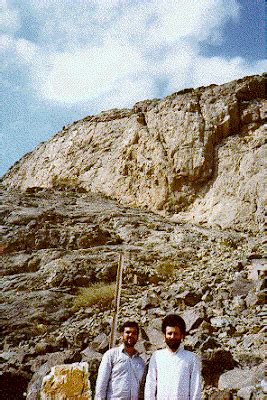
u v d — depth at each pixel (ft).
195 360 10.79
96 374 19.20
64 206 67.87
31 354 23.67
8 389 19.63
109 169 88.79
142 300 31.30
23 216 56.70
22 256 46.06
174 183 72.90
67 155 104.88
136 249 47.88
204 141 74.38
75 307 33.06
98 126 105.40
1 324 30.32
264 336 21.76
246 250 44.93
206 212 66.39
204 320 24.90
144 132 85.61
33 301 34.17
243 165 68.69
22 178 116.47
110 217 61.82
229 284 32.50
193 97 82.58
